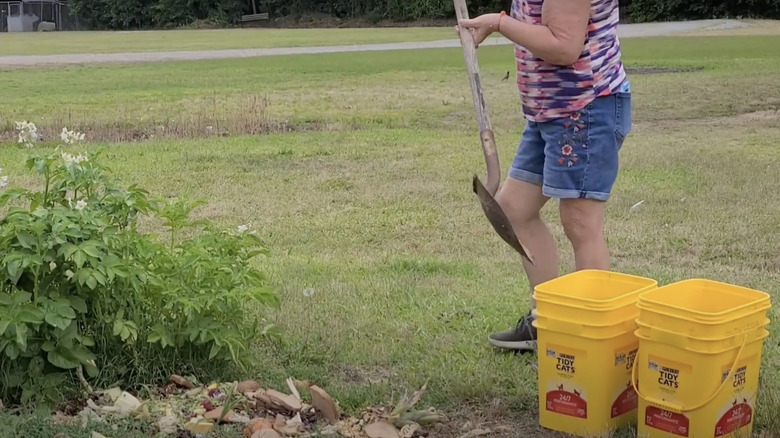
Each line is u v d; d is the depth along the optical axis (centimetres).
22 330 323
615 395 325
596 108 364
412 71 2119
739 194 795
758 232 666
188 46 3506
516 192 405
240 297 370
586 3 350
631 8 4891
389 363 410
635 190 814
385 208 767
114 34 5094
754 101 1478
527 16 371
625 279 346
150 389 359
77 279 338
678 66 2075
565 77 362
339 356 414
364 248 642
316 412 346
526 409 358
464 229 695
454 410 357
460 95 1617
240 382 371
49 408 337
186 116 1347
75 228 341
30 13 6197
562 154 369
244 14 5888
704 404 299
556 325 326
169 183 876
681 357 301
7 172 908
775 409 336
